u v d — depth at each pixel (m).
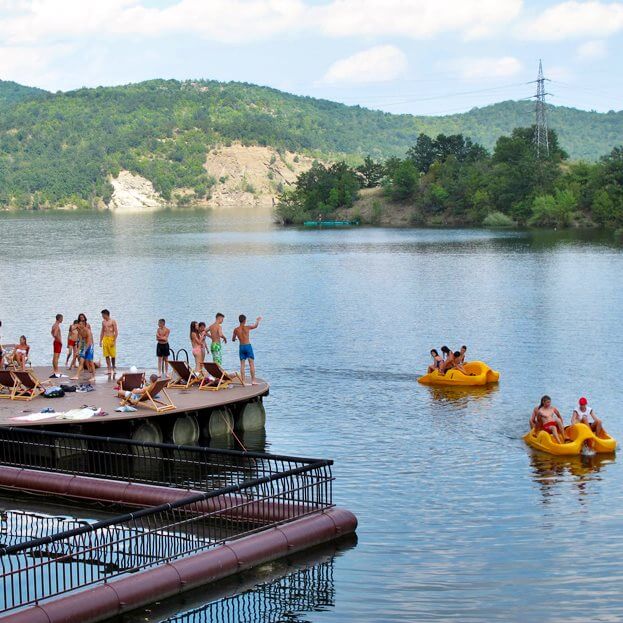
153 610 18.58
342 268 99.19
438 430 31.59
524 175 192.50
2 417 29.03
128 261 112.56
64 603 17.66
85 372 36.84
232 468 27.83
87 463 28.36
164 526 21.00
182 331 55.47
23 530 22.98
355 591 19.25
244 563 20.14
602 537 21.80
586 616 18.03
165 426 30.39
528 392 37.56
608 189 172.75
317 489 22.56
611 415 33.56
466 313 61.94
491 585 19.44
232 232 191.12
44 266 105.06
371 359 45.59
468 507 23.97
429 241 144.50
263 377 41.22
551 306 64.56
